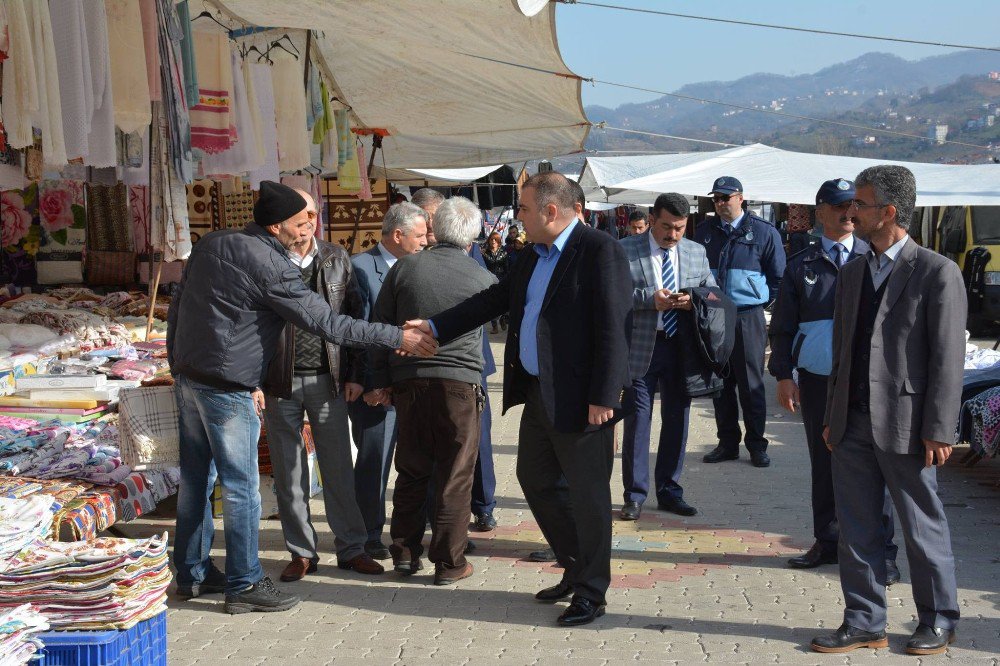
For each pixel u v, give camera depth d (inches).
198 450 189.5
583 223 182.7
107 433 231.1
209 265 176.4
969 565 212.4
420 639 174.2
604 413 172.9
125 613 144.1
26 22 190.2
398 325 205.0
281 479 205.9
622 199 880.3
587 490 179.3
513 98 394.0
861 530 166.6
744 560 219.8
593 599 181.2
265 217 179.3
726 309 246.2
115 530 231.1
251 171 290.0
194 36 257.0
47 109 196.1
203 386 180.9
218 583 198.8
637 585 203.0
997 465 312.7
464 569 208.4
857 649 166.1
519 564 220.5
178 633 177.2
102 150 214.1
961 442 291.4
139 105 223.0
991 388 285.6
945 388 156.6
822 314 205.2
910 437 159.2
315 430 208.1
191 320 178.2
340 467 210.4
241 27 303.7
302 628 179.9
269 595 189.2
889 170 160.9
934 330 157.3
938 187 487.5
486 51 304.3
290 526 207.8
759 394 317.4
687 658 163.9
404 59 352.2
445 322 190.4
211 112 259.6
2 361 258.5
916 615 182.7
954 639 166.4
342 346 198.2
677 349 255.3
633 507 255.3
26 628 135.0
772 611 186.2
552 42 289.6
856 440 166.2
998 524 246.1
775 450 345.4
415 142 503.8
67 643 140.5
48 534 175.2
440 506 203.3
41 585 143.3
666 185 468.1
